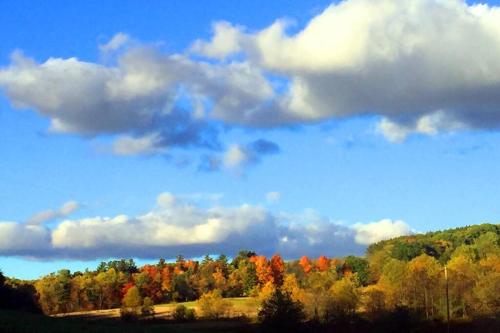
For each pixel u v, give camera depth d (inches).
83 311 7298.2
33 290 6648.6
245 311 5841.5
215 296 5664.4
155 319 5418.3
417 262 5880.9
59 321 3452.3
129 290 7007.9
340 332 4264.3
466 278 5275.6
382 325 4323.3
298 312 4207.7
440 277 5280.5
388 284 5428.2
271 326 4138.8
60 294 7485.2
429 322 4606.3
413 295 5206.7
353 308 4813.0
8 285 5187.0
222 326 4596.5
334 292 4906.5
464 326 4544.8
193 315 5295.3
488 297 4904.0
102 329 3213.6
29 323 3065.9
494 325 4507.9
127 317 5339.6
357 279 7342.5
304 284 7426.2
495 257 6230.3
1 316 3314.5
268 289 6505.9
